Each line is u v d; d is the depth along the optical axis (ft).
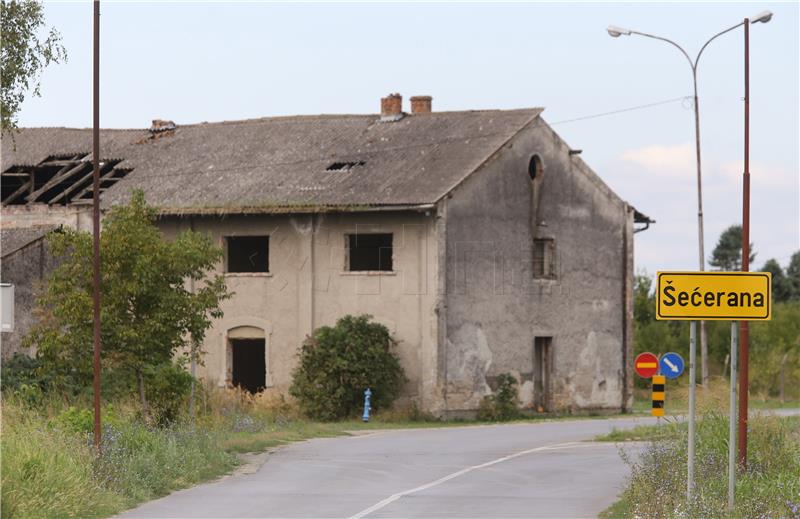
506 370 190.90
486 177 188.55
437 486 94.99
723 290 69.15
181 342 116.37
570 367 203.21
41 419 100.48
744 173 92.58
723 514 68.59
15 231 195.42
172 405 121.19
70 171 214.90
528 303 195.83
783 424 107.45
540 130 199.72
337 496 87.66
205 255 117.91
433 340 179.63
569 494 90.27
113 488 83.30
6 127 121.60
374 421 172.45
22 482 73.15
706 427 101.40
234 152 212.84
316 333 178.09
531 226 197.26
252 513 77.92
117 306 112.16
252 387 197.57
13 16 119.03
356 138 207.41
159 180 208.03
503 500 86.28
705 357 195.72
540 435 148.25
